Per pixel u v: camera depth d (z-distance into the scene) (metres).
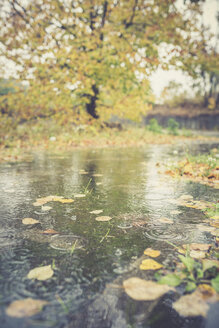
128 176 3.48
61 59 9.19
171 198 2.38
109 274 1.07
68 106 9.58
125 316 0.82
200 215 1.89
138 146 8.97
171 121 17.67
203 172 3.61
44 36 8.66
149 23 10.64
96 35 10.31
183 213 1.94
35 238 1.44
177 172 3.73
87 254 1.25
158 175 3.57
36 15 9.05
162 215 1.88
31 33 8.57
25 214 1.86
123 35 10.17
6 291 0.93
